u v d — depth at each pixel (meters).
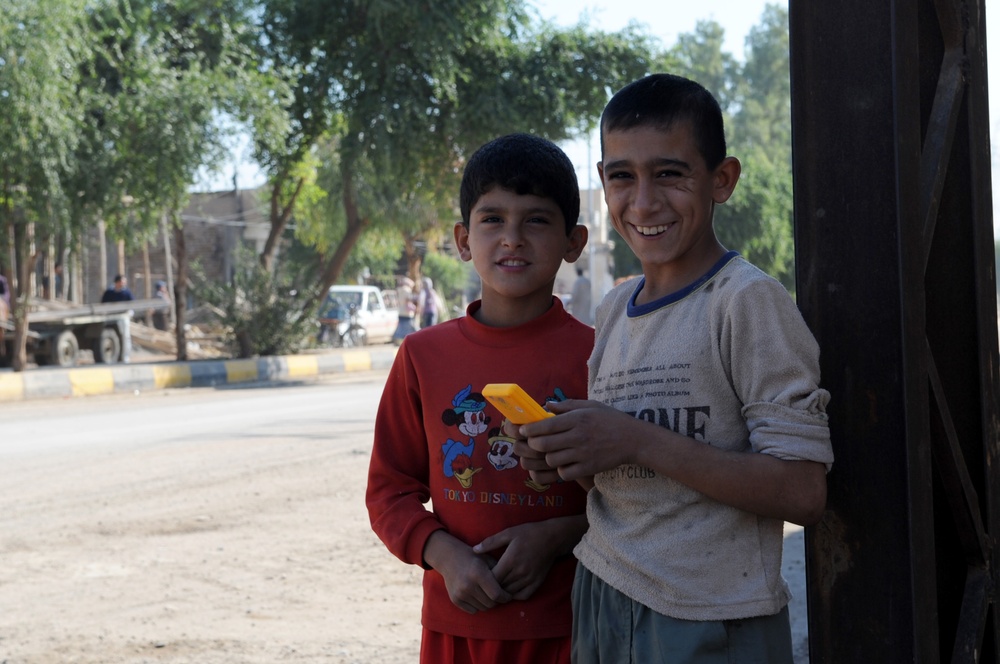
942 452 1.98
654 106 1.83
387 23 19.31
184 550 5.59
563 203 2.27
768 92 82.19
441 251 48.69
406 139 19.70
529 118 20.42
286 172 20.94
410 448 2.40
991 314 2.11
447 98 20.20
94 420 11.59
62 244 19.36
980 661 2.12
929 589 1.88
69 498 6.98
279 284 21.14
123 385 16.20
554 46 20.97
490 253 2.25
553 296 2.37
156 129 16.05
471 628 2.21
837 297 1.94
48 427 10.95
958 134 2.08
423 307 28.56
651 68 21.36
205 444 9.31
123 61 16.83
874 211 1.90
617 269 53.09
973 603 2.05
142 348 25.52
